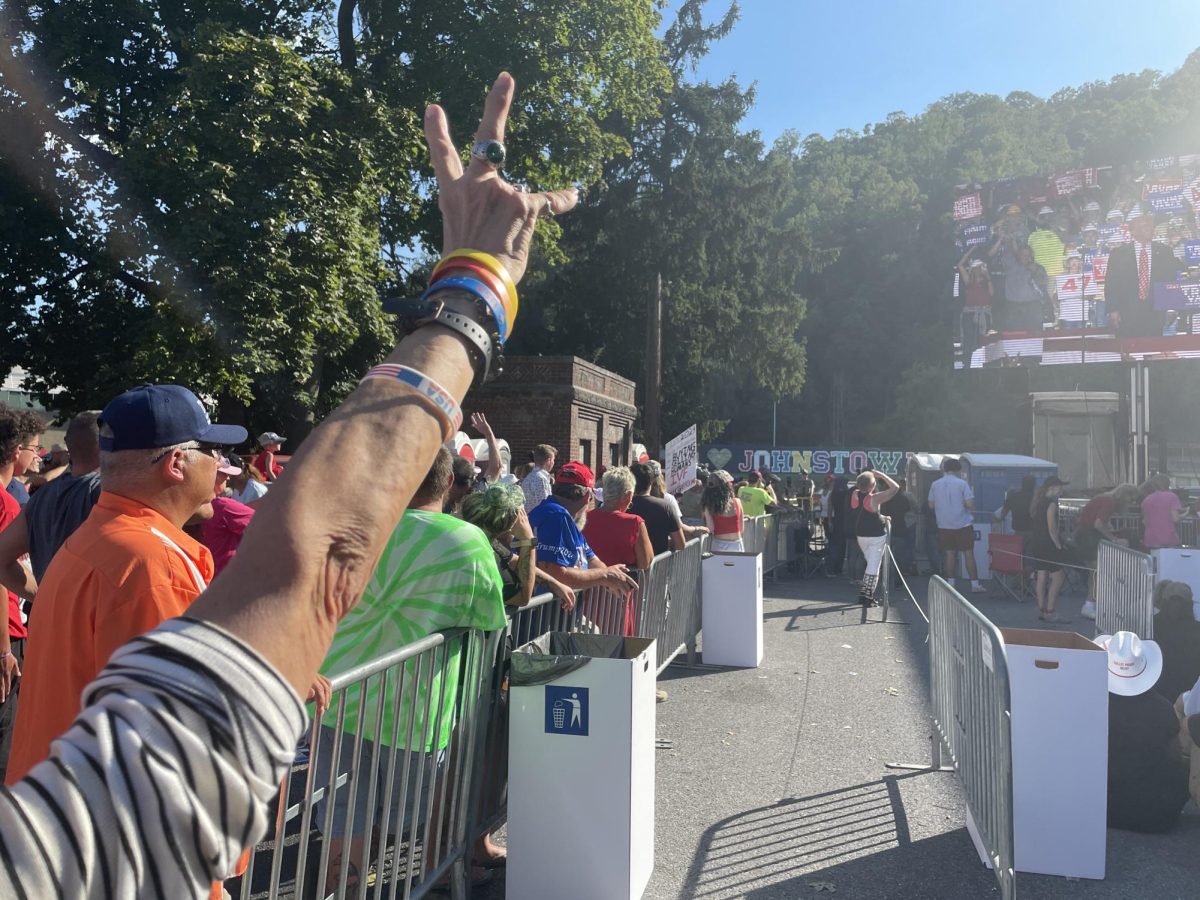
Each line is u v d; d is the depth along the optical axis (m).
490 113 1.00
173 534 2.22
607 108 22.12
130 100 18.23
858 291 75.38
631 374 40.78
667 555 7.10
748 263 41.38
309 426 20.08
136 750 0.58
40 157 16.66
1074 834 4.05
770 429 76.75
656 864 4.11
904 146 85.88
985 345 22.09
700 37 39.03
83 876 0.56
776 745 5.77
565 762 3.52
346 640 3.23
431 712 3.20
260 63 14.89
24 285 17.62
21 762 2.09
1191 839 4.51
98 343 18.11
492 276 0.91
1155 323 20.31
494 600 3.32
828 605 11.64
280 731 0.64
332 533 0.71
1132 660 4.64
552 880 3.53
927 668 7.91
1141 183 20.44
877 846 4.31
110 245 15.76
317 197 15.12
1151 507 11.57
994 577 13.36
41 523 3.81
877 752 5.65
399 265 22.91
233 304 14.44
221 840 0.61
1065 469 21.39
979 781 4.07
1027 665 4.10
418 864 3.21
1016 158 72.50
